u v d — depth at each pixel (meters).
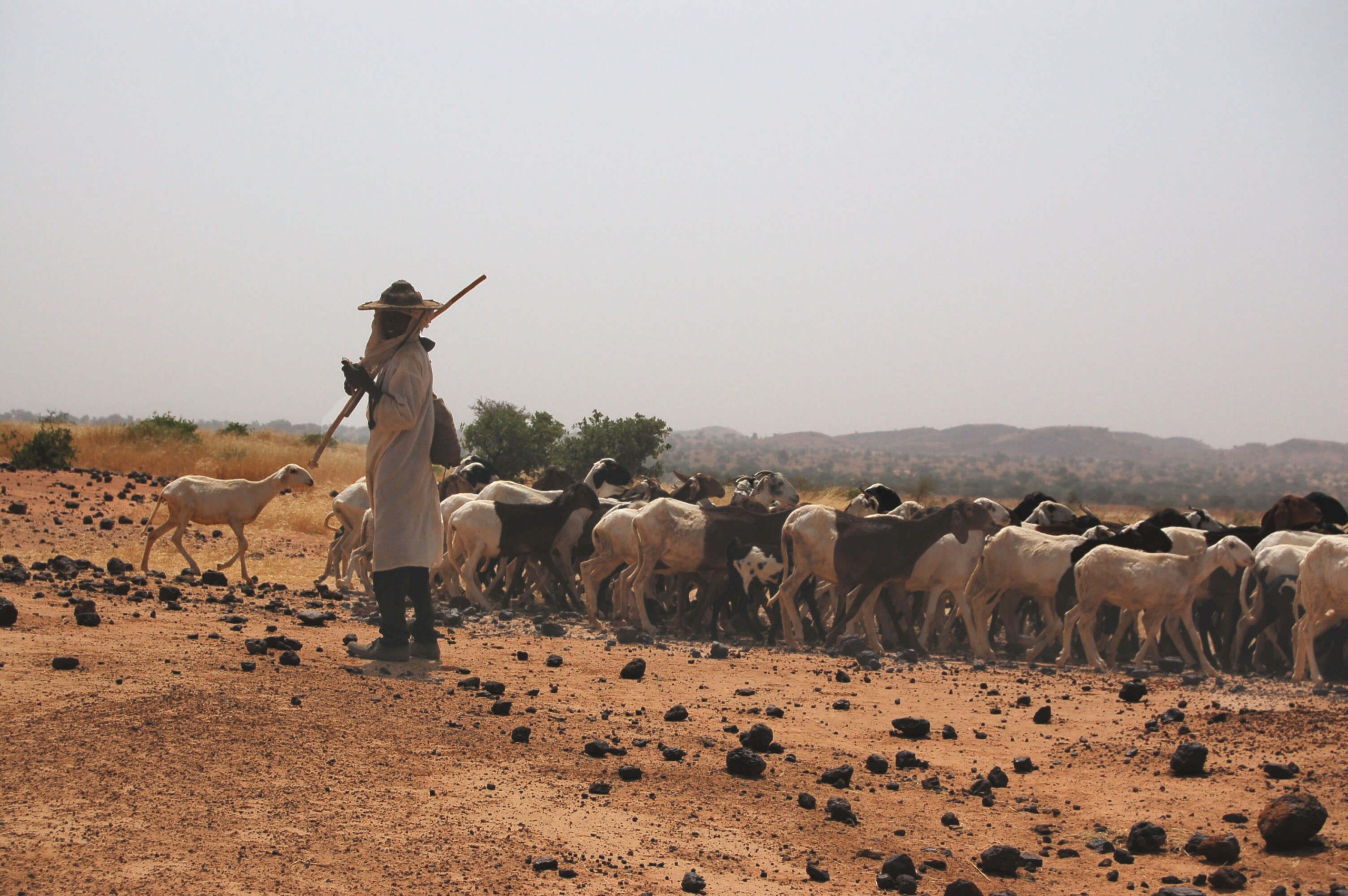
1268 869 6.45
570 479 20.50
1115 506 76.88
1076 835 7.09
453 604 16.34
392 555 10.45
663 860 6.02
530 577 17.80
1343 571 12.51
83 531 20.16
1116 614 15.74
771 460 171.50
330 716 7.97
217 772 6.54
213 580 15.24
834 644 15.09
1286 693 11.88
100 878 4.95
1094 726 10.02
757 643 15.40
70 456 29.36
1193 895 5.89
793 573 15.12
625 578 16.42
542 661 11.59
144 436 34.66
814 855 6.37
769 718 9.72
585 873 5.68
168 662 9.01
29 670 8.28
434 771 7.10
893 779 8.09
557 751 7.89
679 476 20.34
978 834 7.01
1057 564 14.44
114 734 6.92
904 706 10.70
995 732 9.77
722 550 15.63
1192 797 7.80
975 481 122.94
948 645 15.98
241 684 8.53
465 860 5.66
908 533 14.61
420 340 10.77
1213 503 100.56
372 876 5.33
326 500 27.39
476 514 16.05
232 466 30.23
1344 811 7.35
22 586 12.83
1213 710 10.55
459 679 10.03
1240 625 14.17
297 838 5.70
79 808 5.75
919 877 6.12
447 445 10.95
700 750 8.34
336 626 12.29
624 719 9.13
